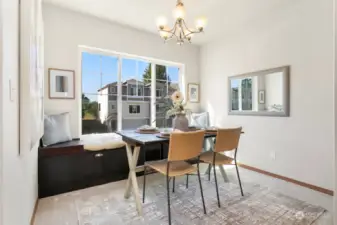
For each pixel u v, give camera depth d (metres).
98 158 2.77
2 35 0.92
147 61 3.84
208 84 4.17
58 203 2.20
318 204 2.14
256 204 2.15
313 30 2.51
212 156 2.49
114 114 3.49
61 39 2.85
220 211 2.01
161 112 3.98
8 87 1.03
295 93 2.71
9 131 1.04
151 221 1.85
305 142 2.62
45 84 2.74
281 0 2.64
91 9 2.86
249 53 3.32
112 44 3.29
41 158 2.35
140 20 3.19
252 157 3.32
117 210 2.05
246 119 3.41
